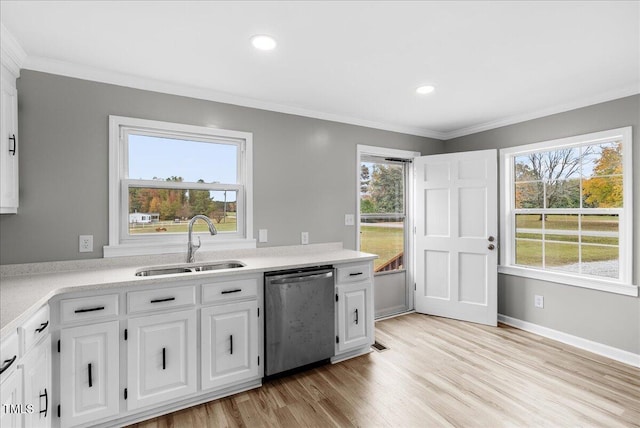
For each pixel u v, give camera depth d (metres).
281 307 2.29
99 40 1.84
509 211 3.45
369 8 1.56
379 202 3.78
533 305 3.18
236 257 2.71
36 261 2.07
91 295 1.72
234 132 2.73
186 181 2.59
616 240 2.68
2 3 1.49
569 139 2.92
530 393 2.13
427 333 3.17
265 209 2.88
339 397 2.10
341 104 2.95
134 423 1.84
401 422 1.85
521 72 2.29
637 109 2.52
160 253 2.42
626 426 1.80
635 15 1.61
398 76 2.35
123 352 1.80
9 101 1.85
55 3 1.50
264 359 2.24
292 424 1.83
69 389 1.67
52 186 2.11
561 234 3.04
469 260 3.47
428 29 1.75
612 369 2.45
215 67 2.19
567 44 1.91
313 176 3.14
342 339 2.59
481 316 3.40
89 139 2.21
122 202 2.35
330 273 2.50
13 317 1.24
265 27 1.72
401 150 3.75
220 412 1.94
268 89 2.58
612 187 2.71
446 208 3.60
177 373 1.93
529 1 1.51
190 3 1.52
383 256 3.79
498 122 3.46
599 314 2.72
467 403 2.02
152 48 1.94
